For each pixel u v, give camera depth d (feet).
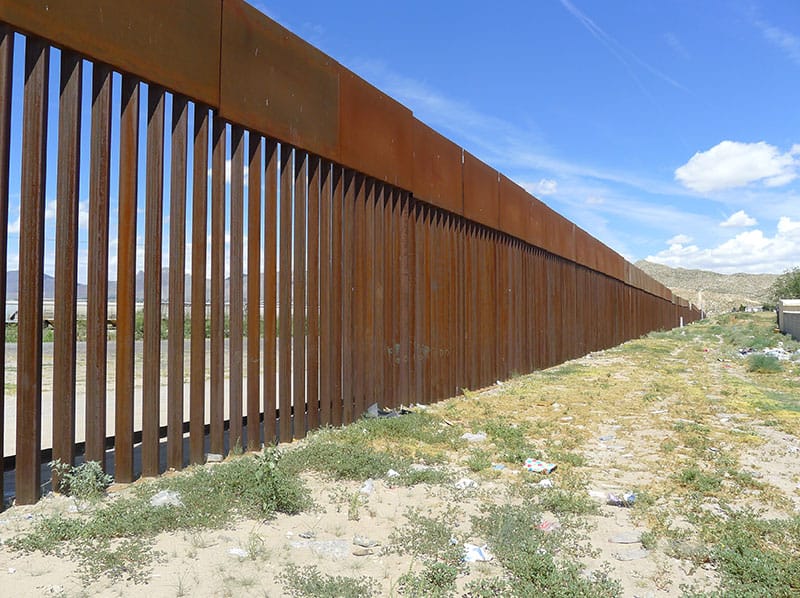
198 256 24.58
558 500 20.54
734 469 25.44
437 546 16.65
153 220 22.68
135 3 21.57
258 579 14.35
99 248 21.08
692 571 15.53
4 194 18.37
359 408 35.47
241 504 19.24
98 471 20.39
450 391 47.42
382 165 37.99
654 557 16.52
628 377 60.70
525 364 65.77
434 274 45.83
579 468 26.02
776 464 26.76
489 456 27.37
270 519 18.47
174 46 23.07
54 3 19.04
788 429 33.76
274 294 29.12
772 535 17.89
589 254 93.71
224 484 20.63
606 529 18.71
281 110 28.89
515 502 21.07
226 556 15.56
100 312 21.13
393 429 31.60
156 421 22.75
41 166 19.17
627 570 15.74
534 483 23.25
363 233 36.45
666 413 39.32
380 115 37.93
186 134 23.93
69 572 14.30
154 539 16.42
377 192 38.42
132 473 22.09
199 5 24.18
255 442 27.84
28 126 19.03
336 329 33.73
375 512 19.42
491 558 16.20
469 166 52.01
